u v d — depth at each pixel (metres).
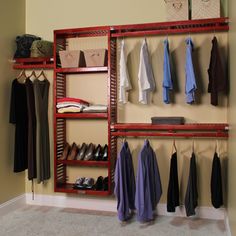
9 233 2.55
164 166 3.01
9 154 3.10
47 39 3.31
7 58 3.09
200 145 2.93
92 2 3.18
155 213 3.01
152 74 2.90
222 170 2.85
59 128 3.19
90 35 3.17
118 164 2.74
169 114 2.99
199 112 2.91
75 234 2.53
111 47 2.99
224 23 2.71
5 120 3.04
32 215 2.99
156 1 3.02
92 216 2.96
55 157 3.04
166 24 2.77
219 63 2.58
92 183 3.05
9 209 3.07
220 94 2.85
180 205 2.96
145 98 2.82
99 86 3.16
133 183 2.88
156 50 3.01
